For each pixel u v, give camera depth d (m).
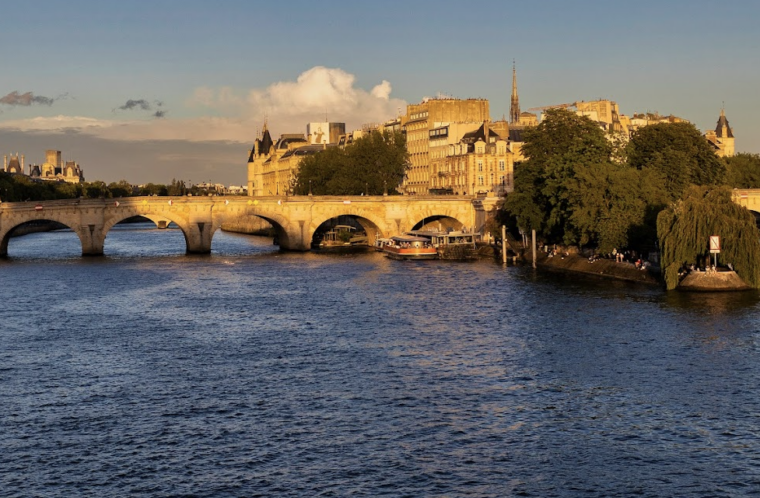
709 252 148.12
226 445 79.88
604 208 176.25
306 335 121.75
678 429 82.56
